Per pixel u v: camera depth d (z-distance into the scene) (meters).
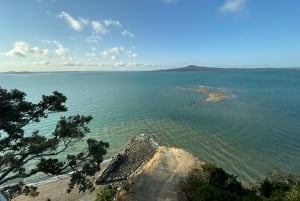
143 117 72.75
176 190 20.66
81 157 20.92
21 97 18.89
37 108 19.53
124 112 80.94
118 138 54.50
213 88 145.25
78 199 31.72
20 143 18.78
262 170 37.94
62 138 20.39
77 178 20.14
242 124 61.88
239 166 39.50
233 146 47.78
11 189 19.17
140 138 52.59
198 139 52.38
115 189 22.48
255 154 43.78
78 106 95.25
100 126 64.12
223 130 57.59
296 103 88.31
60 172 19.67
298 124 60.44
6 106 16.83
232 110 78.56
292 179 26.00
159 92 135.88
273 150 45.16
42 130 60.69
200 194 18.53
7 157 17.48
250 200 17.88
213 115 72.25
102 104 98.94
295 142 48.59
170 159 27.39
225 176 23.33
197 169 24.25
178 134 56.12
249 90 131.62
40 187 34.53
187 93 126.12
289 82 180.62
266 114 71.88
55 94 20.23
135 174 24.33
